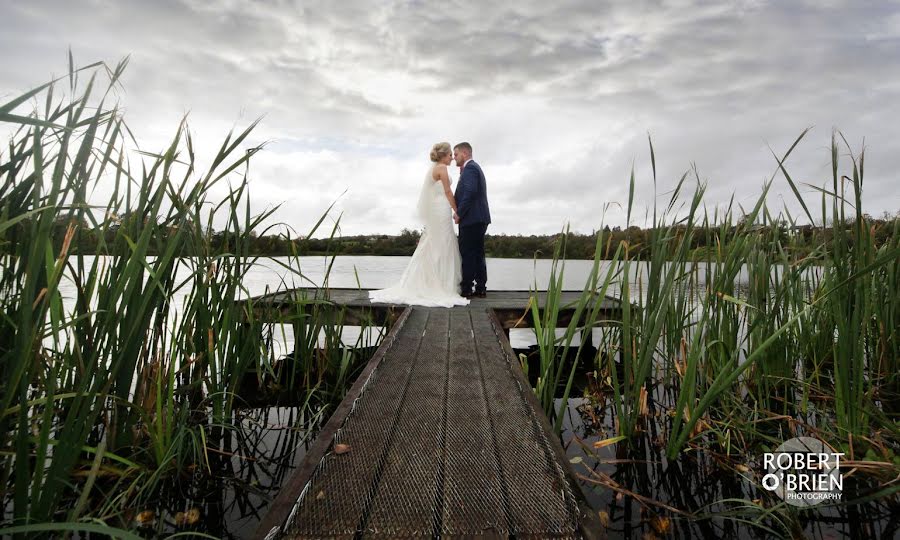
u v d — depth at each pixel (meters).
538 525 1.15
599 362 3.50
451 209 5.07
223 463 2.07
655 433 2.39
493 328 3.54
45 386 1.68
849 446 1.85
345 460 1.46
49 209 1.10
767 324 2.44
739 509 1.63
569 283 11.59
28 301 1.07
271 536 1.08
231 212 2.24
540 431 1.68
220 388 2.42
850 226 2.09
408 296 4.88
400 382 2.26
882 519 1.59
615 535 1.53
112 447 1.82
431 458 1.48
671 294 2.68
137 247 1.37
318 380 3.23
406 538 1.10
